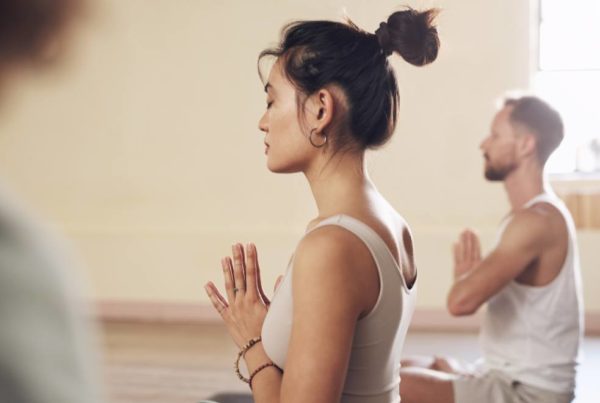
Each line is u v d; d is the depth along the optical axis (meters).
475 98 6.46
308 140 1.49
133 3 7.02
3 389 0.52
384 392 1.50
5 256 0.54
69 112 7.14
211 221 6.97
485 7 6.43
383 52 1.51
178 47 6.99
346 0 5.36
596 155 6.50
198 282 6.92
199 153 6.98
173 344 5.93
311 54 1.48
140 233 6.98
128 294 7.00
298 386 1.33
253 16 6.88
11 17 0.52
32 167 7.21
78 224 7.15
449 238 6.45
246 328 1.51
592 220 6.26
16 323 0.53
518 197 2.72
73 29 0.54
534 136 2.71
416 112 6.51
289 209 6.87
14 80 0.54
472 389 2.47
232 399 2.29
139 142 7.07
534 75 6.56
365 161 1.53
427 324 6.47
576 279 2.63
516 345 2.57
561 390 2.54
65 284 0.57
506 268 2.58
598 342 5.85
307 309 1.34
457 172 6.50
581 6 6.52
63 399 0.54
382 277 1.40
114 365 5.25
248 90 6.91
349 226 1.39
